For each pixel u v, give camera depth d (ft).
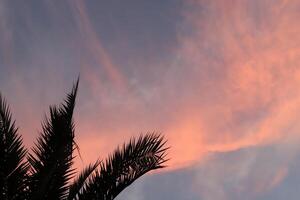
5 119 26.22
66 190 25.75
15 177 24.63
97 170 25.95
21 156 25.41
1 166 24.84
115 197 25.14
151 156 25.81
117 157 25.88
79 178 26.50
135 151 25.94
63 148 26.04
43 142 26.37
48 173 24.97
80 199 25.03
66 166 26.09
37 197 24.38
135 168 25.57
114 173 25.32
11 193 24.38
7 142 25.40
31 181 25.00
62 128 26.55
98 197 24.90
